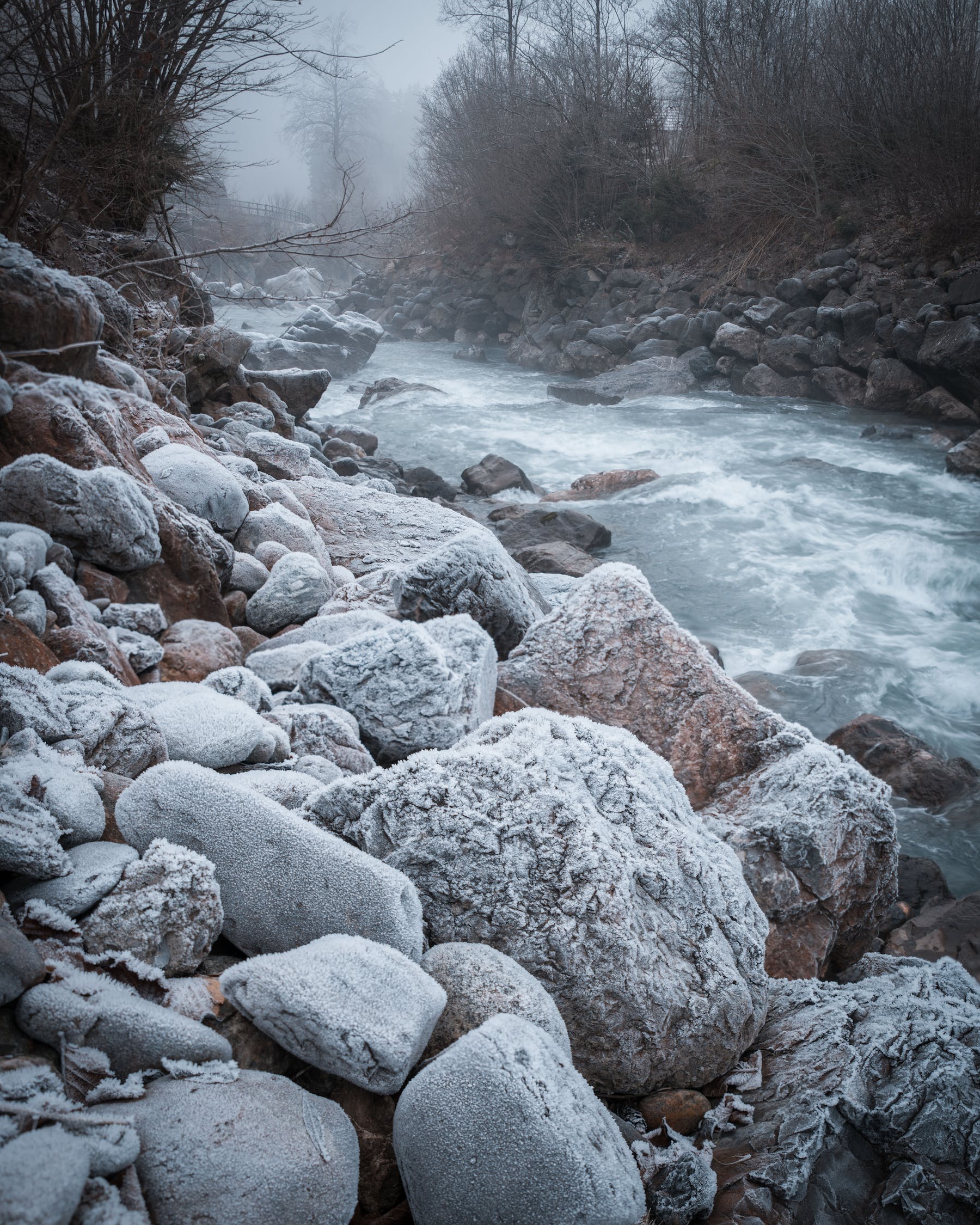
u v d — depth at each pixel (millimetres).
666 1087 2463
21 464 4016
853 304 19609
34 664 3094
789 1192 2105
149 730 2707
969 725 7438
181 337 9234
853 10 23188
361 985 1900
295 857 2154
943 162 19625
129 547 4266
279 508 5988
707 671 4301
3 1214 1297
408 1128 1798
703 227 26312
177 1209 1532
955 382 17297
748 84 24844
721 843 3133
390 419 19031
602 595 4484
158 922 2037
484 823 2479
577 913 2400
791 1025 2787
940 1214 2129
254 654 4324
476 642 3883
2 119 7730
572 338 26422
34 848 2016
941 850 5703
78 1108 1595
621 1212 1764
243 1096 1722
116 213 9797
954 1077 2354
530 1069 1807
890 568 10688
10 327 4633
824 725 7336
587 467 15617
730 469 14867
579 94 29828
